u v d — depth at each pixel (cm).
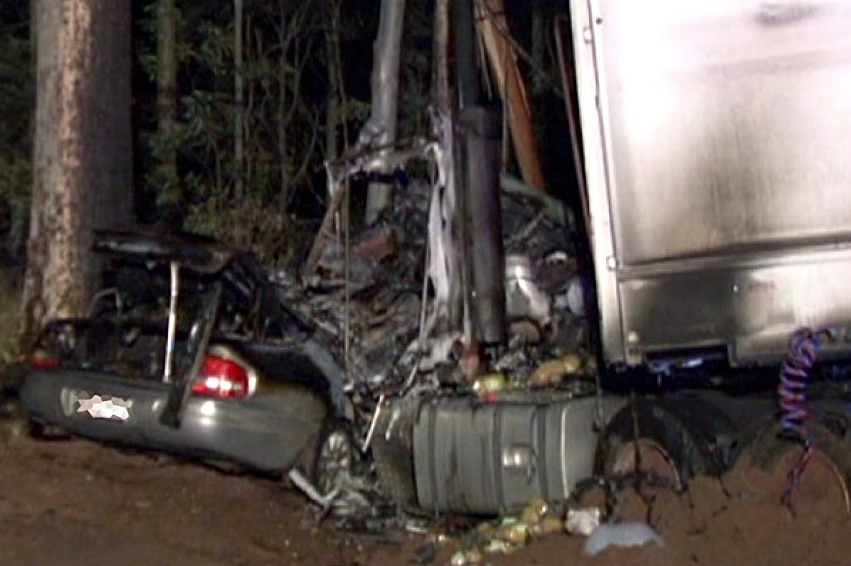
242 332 1073
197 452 1022
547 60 1639
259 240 1645
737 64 854
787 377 848
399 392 1070
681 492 880
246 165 1738
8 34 1931
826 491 848
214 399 1012
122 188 1320
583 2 872
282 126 1772
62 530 937
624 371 934
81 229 1294
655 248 867
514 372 1052
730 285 859
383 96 1405
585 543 877
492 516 994
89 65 1296
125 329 1051
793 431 850
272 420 1031
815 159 848
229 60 1789
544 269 1095
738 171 856
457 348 1063
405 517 1044
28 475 1038
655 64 863
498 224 1080
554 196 1273
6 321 1352
